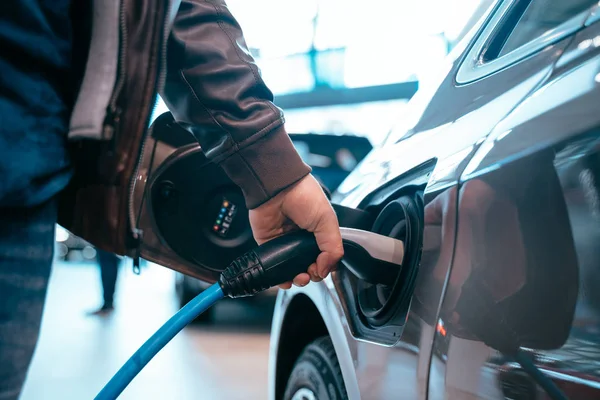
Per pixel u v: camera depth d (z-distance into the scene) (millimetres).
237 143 840
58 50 674
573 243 650
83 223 755
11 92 621
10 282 649
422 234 911
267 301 5871
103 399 830
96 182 741
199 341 4355
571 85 714
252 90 856
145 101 734
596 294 620
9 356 658
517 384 671
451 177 834
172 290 8359
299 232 916
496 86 890
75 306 6312
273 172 850
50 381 3254
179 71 835
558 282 657
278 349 1499
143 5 728
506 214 726
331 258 905
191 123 870
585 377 614
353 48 12086
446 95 1072
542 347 657
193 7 840
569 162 670
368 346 988
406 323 863
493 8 1125
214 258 1120
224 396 3029
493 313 713
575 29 781
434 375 778
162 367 3602
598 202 633
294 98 12938
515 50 917
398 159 1109
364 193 1201
